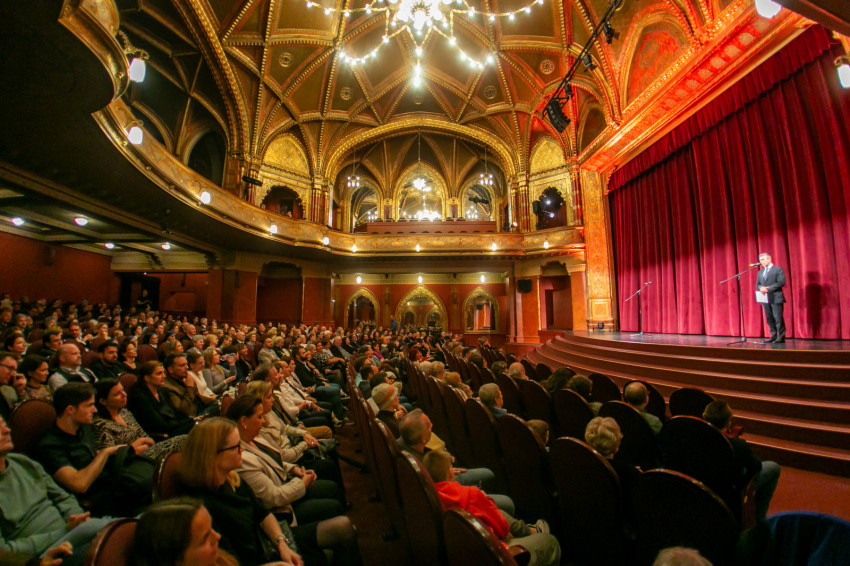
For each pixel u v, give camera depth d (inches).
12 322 278.1
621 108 467.2
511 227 738.2
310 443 141.1
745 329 336.2
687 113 389.7
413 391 271.4
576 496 93.0
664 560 36.4
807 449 155.1
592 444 98.8
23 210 435.2
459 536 57.3
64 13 154.2
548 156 711.7
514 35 585.3
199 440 71.2
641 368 262.7
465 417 151.9
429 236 692.7
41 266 534.3
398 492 96.2
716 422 117.3
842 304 268.2
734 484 106.9
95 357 199.6
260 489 90.1
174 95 523.5
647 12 402.6
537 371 294.5
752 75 323.9
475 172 870.4
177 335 342.3
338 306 818.2
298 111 650.2
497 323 794.2
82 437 98.7
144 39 441.4
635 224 493.7
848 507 125.0
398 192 856.9
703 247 381.7
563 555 102.8
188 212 424.8
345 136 738.8
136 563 42.8
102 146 264.1
